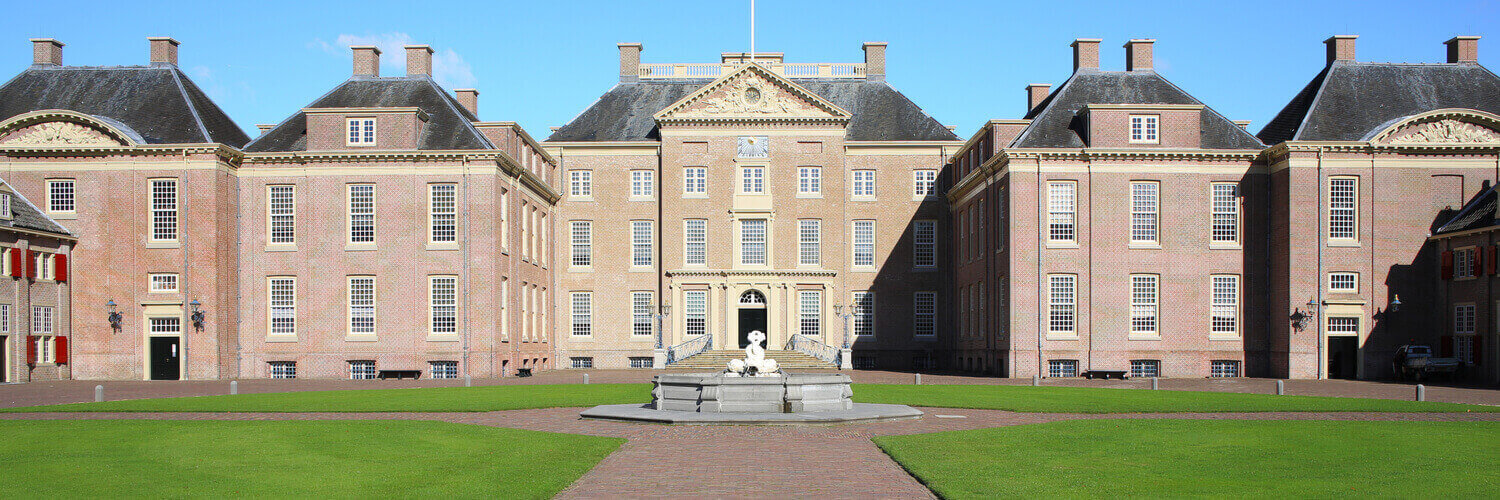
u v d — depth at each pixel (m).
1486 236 51.00
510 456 22.27
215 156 55.78
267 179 58.44
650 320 71.19
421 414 32.19
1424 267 55.44
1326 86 59.19
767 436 26.05
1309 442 24.58
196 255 55.66
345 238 58.12
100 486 18.52
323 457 22.02
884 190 71.31
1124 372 56.53
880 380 53.22
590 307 71.44
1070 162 57.12
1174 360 56.88
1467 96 59.16
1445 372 52.28
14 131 56.12
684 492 18.38
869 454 22.84
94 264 55.91
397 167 58.19
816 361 65.31
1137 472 20.09
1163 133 57.56
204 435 25.62
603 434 26.52
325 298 58.12
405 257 58.03
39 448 23.27
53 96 60.81
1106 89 62.47
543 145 71.75
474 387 46.28
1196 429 27.41
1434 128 55.44
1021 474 19.81
